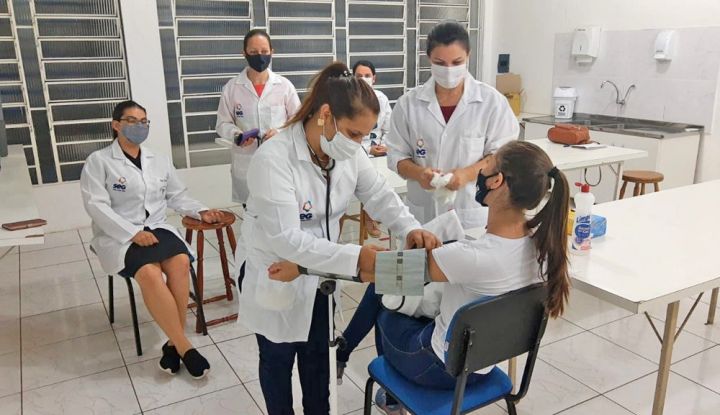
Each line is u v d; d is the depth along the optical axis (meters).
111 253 2.56
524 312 1.42
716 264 1.80
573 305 3.15
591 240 2.04
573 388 2.39
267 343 1.66
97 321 3.04
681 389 2.36
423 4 5.60
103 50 4.40
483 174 1.42
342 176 1.59
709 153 4.34
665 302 1.58
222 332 2.90
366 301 1.86
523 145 1.38
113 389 2.43
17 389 2.43
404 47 5.60
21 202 2.59
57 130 4.39
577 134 3.92
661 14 4.45
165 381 2.48
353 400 2.32
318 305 1.65
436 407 1.50
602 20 4.92
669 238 2.05
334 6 5.12
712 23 4.13
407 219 1.70
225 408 2.29
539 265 1.43
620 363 2.57
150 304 2.50
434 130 2.28
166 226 2.79
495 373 1.65
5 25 4.05
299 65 5.12
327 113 1.40
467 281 1.40
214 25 4.71
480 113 2.24
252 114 3.69
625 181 3.99
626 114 4.86
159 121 4.70
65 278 3.62
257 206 1.47
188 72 4.72
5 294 3.38
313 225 1.59
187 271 2.63
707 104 4.26
